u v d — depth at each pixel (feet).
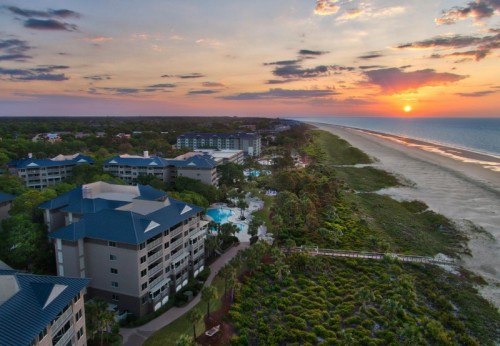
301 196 419.13
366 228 354.74
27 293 127.24
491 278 262.47
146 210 237.25
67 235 200.54
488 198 484.74
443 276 260.42
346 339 172.86
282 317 204.54
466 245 322.96
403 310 207.00
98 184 286.66
